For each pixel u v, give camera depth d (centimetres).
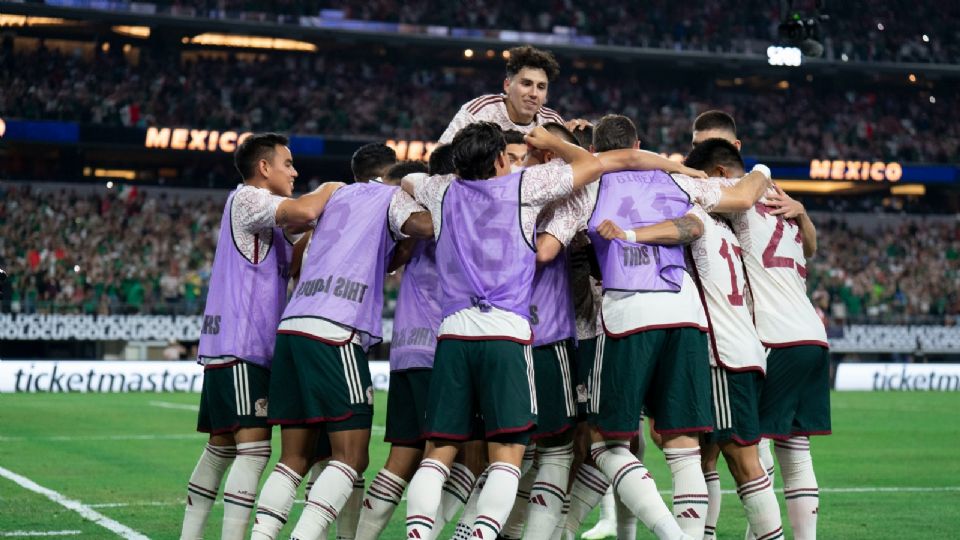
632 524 755
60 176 4641
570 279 711
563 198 666
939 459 1542
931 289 4475
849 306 4159
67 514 986
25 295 3597
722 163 738
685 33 5338
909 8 5631
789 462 728
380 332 688
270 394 679
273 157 724
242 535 685
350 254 676
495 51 5253
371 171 760
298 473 679
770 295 721
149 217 4206
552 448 688
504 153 651
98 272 3694
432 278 696
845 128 5453
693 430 646
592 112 5341
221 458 726
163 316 3462
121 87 4606
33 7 4388
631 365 645
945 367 3703
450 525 961
